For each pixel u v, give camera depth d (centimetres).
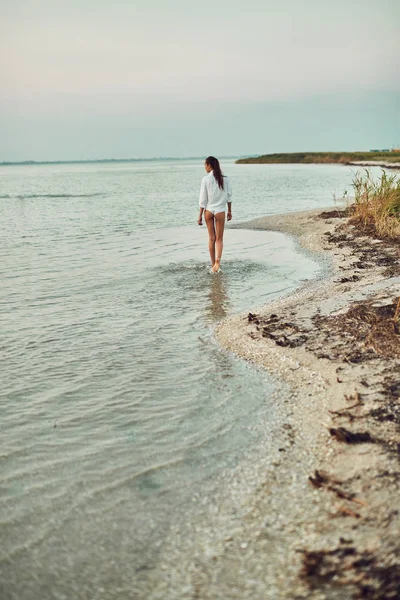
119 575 293
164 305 870
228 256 1290
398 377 516
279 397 523
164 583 285
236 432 455
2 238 1661
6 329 752
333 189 3659
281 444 430
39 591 283
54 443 441
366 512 320
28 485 381
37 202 3194
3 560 306
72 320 794
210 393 537
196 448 430
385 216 1519
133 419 483
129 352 657
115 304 880
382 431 418
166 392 541
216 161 1066
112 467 404
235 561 296
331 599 257
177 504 357
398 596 249
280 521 329
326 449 409
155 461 412
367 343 612
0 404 515
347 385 518
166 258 1285
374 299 773
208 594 273
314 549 295
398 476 350
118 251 1396
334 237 1458
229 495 364
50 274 1118
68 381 570
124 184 5691
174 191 4138
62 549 315
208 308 847
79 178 8244
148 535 326
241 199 3038
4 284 1031
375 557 277
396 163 6353
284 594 266
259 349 650
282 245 1444
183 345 682
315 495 350
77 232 1783
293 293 917
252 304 862
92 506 356
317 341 648
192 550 310
